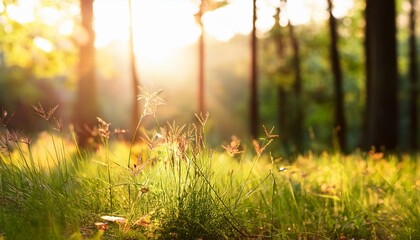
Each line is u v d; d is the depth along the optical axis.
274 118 35.53
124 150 6.33
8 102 42.94
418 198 4.86
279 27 25.39
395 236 4.48
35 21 15.95
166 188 4.20
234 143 4.22
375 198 5.24
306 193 5.20
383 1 15.00
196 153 4.18
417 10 29.27
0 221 3.92
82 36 14.12
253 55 18.75
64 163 4.65
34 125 43.50
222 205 4.25
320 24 28.31
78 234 3.63
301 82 30.25
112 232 4.02
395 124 15.14
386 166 6.58
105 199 4.36
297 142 28.45
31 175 4.31
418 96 32.03
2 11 11.79
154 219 4.11
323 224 4.78
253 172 5.46
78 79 14.97
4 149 4.74
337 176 5.73
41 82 48.62
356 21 26.06
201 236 4.08
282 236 4.30
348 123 34.09
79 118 14.91
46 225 3.76
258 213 4.71
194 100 53.09
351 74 28.66
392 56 15.06
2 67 39.91
